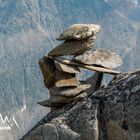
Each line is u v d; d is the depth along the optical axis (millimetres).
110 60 27625
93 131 24766
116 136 24453
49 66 28281
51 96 28219
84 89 27422
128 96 24391
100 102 25359
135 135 23766
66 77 27734
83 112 25578
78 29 27656
